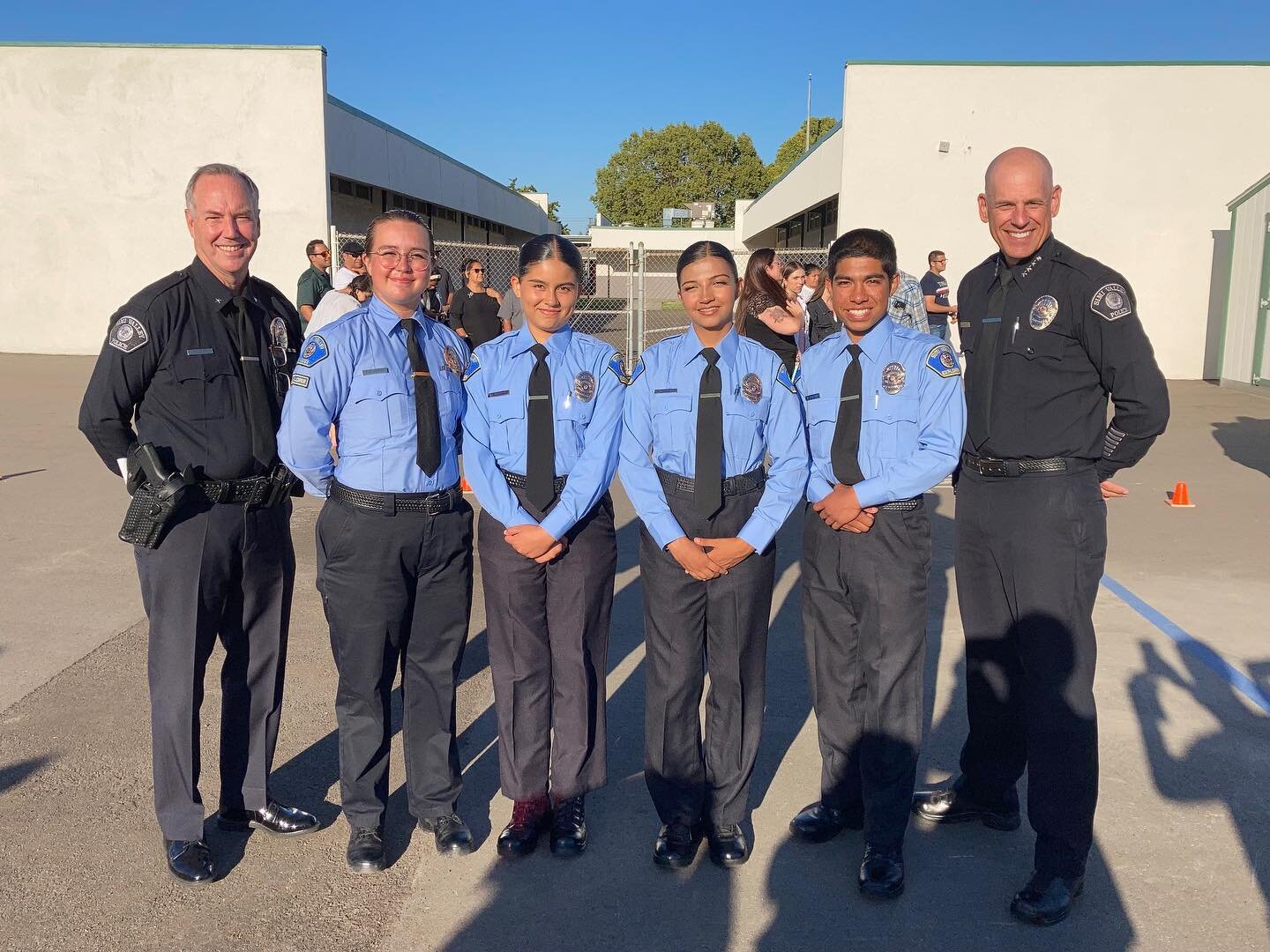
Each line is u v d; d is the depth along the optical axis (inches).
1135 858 116.0
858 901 109.5
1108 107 616.7
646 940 103.0
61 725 149.9
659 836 120.7
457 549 116.7
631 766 142.6
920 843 121.5
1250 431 424.2
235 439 110.3
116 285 703.1
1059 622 105.7
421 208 1066.1
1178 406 507.8
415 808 121.2
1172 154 617.6
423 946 101.8
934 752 144.0
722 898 110.3
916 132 629.6
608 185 2866.6
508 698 118.3
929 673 171.6
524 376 115.3
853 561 110.4
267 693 120.6
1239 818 124.3
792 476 111.9
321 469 111.4
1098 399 106.3
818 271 257.4
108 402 106.0
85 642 182.9
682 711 114.8
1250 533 259.3
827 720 119.4
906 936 103.3
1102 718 151.9
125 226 696.4
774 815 128.3
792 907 108.5
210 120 678.5
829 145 740.0
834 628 115.7
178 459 108.3
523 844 118.0
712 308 108.3
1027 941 102.0
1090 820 105.4
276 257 685.9
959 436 107.6
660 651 114.1
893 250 109.5
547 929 104.7
